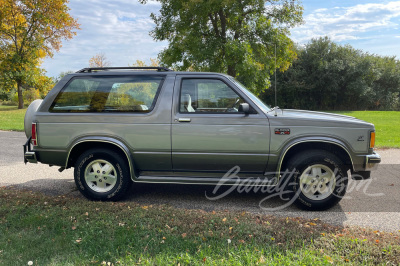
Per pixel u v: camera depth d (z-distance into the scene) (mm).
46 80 36906
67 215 4008
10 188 5578
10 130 14656
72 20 34750
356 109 49062
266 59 19719
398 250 3092
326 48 47531
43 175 6656
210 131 4543
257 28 19750
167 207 4352
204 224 3680
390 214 4398
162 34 19891
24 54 34219
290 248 3182
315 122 4438
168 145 4633
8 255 3053
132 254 3066
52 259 2973
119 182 4762
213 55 17969
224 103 4680
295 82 45281
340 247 3176
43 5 32969
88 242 3312
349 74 45469
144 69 5078
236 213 4168
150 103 4719
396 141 11734
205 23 18797
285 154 4668
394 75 49969
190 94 4711
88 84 4852
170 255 3010
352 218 4254
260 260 2883
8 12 31547
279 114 4621
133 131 4664
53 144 4785
